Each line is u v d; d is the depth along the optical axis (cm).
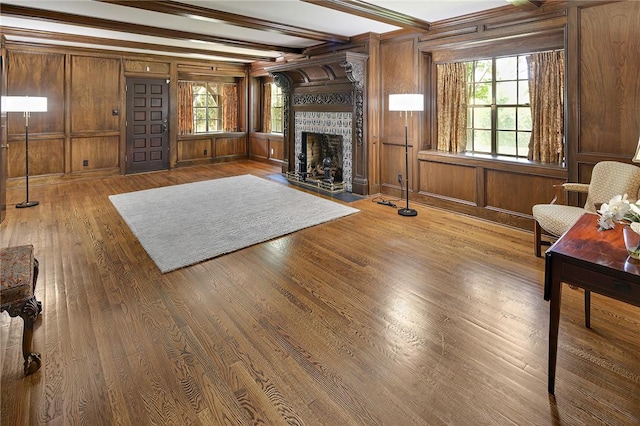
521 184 402
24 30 527
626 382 174
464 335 214
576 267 157
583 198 349
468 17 418
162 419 155
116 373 183
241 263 321
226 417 156
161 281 286
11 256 208
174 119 788
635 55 305
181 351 201
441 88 484
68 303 252
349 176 584
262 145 885
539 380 177
